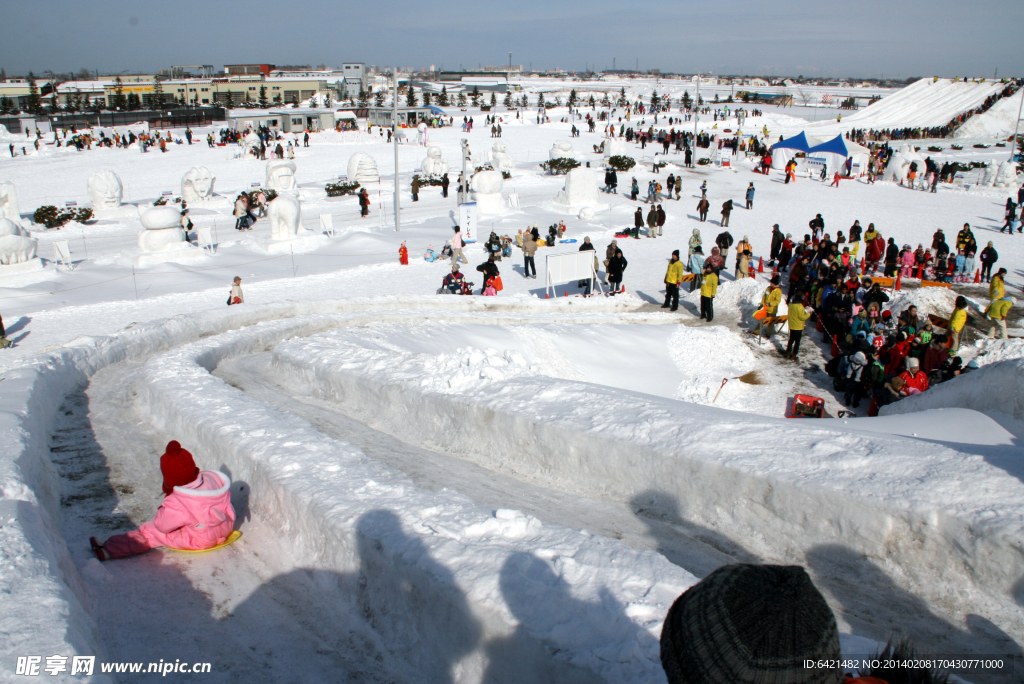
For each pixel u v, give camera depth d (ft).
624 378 43.75
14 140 217.97
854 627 13.46
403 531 14.15
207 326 44.39
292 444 19.47
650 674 9.64
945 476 15.35
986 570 13.60
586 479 20.42
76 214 105.29
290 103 373.20
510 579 12.12
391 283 70.79
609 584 11.82
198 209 116.26
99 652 11.60
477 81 646.33
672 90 559.38
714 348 50.37
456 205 118.11
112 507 19.02
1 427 19.29
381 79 434.30
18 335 52.21
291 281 70.59
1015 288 67.56
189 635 13.57
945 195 124.88
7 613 10.60
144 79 459.32
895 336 42.86
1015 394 23.50
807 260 66.08
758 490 16.78
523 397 23.63
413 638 13.02
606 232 96.78
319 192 129.39
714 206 115.24
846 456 16.96
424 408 25.44
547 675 10.53
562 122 265.95
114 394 29.63
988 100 248.93
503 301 59.47
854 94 575.38
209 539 16.63
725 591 5.62
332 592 14.84
